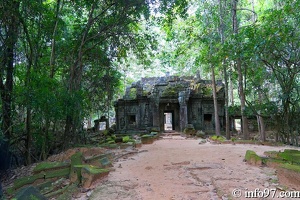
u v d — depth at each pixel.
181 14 13.29
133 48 16.17
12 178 7.96
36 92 8.27
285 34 9.53
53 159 9.27
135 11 12.86
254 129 21.64
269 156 7.59
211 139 14.99
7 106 9.01
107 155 8.60
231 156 8.33
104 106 20.94
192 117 22.22
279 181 5.09
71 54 13.08
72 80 11.85
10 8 8.01
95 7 12.47
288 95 11.99
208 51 14.81
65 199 4.66
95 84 18.52
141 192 4.75
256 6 21.75
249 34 10.08
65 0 12.74
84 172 5.55
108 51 16.17
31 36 10.70
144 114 22.50
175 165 7.20
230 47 10.94
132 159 8.62
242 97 13.82
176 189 4.88
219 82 23.31
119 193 4.65
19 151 10.66
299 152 7.00
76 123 11.68
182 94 21.91
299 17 9.78
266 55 11.26
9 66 9.27
